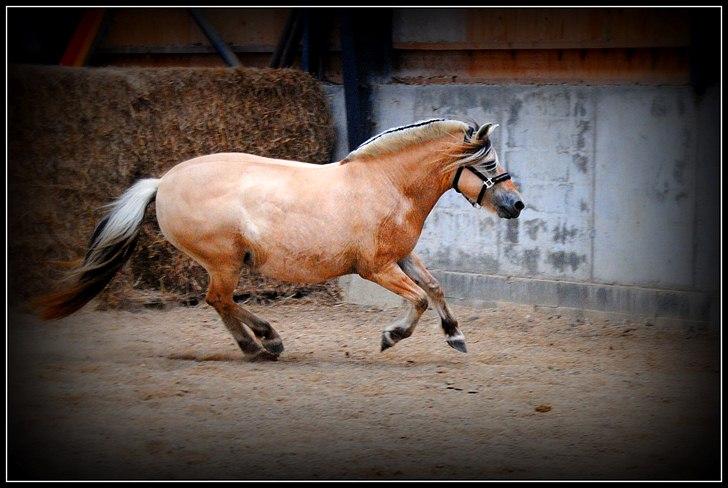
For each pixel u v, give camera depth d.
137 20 16.27
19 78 12.62
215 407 8.52
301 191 9.70
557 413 8.45
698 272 11.42
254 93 13.45
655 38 11.80
